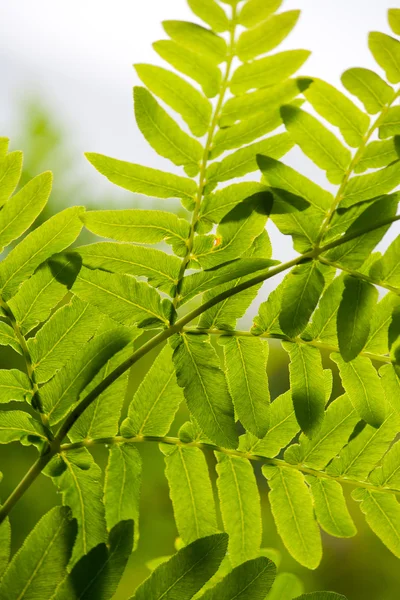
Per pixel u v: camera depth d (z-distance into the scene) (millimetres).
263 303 916
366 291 902
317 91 879
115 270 898
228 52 863
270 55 864
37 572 875
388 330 902
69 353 907
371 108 882
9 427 899
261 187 891
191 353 910
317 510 933
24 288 898
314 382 914
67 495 905
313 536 933
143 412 918
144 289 902
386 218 894
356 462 932
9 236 895
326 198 894
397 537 930
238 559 929
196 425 926
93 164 882
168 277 901
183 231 896
